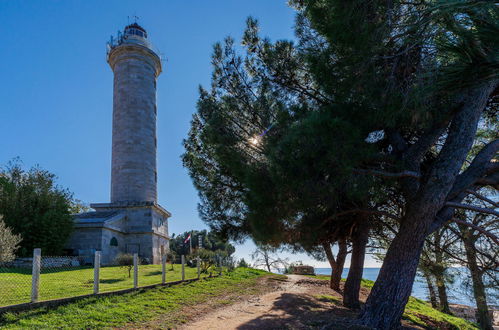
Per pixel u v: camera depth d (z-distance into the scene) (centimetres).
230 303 1260
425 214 774
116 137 3162
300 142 711
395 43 669
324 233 1127
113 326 800
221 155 1027
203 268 2038
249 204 893
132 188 3052
